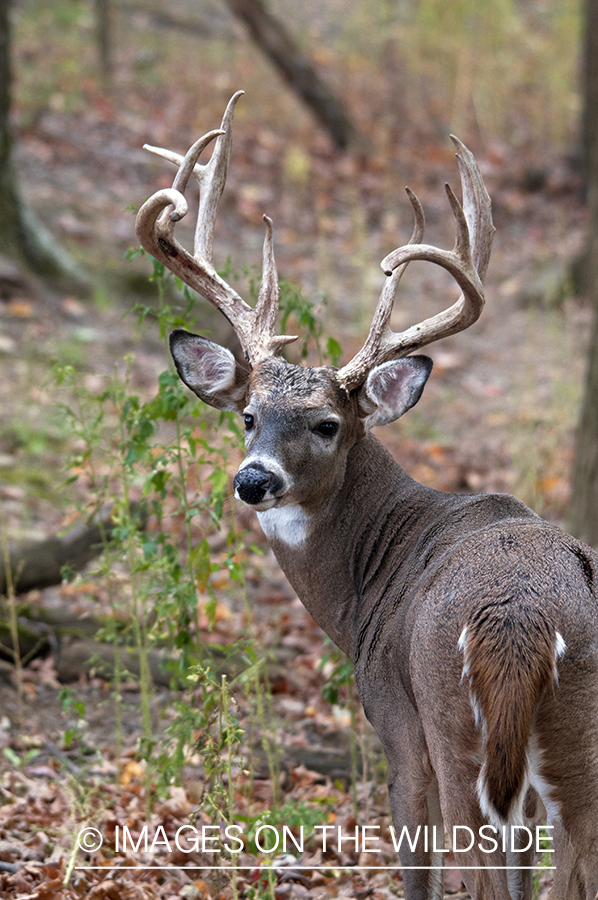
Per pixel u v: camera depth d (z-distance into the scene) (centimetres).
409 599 697
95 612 1222
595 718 598
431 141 3606
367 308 2405
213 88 3634
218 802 812
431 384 2209
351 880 820
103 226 2525
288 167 3081
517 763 577
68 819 866
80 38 3778
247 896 767
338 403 766
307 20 4462
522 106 3984
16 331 2012
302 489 755
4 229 2175
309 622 1340
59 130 3022
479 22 4303
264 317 820
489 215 809
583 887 602
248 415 766
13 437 1673
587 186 3191
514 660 580
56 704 1092
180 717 890
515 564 617
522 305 2614
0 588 1186
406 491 784
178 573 908
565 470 1756
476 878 613
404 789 692
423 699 631
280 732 1064
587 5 3084
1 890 758
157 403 908
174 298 2253
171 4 4288
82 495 1558
